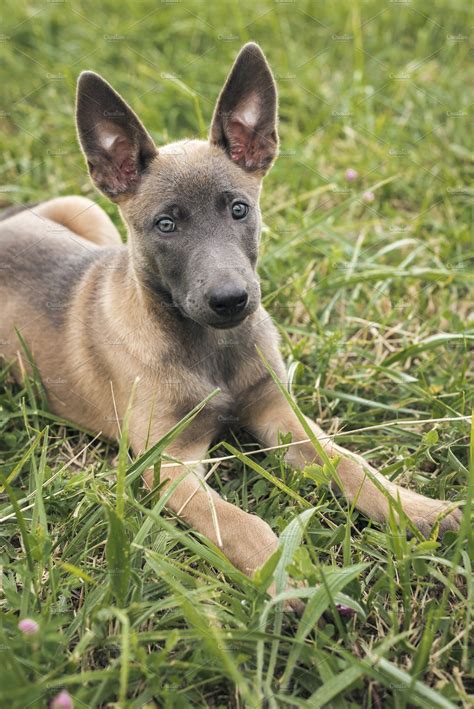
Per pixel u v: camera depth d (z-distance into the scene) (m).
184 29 1.39
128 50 1.34
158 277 0.82
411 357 0.95
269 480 0.77
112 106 0.82
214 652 0.65
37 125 1.24
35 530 0.74
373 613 0.71
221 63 1.31
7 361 0.94
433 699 0.63
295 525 0.71
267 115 0.85
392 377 0.90
